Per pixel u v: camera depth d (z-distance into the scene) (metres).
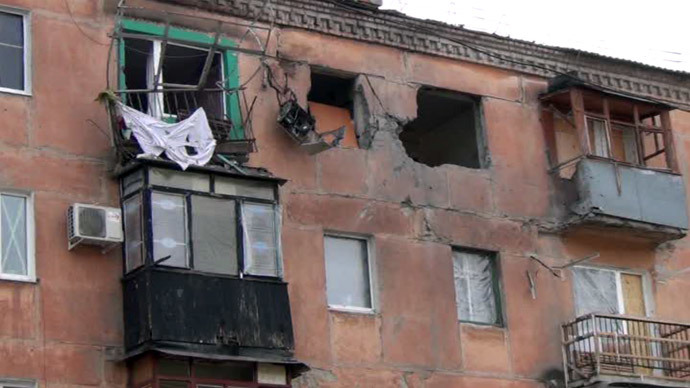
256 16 40.47
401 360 39.47
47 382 34.28
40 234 35.34
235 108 39.12
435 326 40.34
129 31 38.22
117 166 36.62
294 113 39.56
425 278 40.72
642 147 45.00
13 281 34.66
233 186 37.28
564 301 42.88
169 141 36.72
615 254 44.44
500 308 41.91
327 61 41.38
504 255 42.38
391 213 40.91
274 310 36.66
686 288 45.34
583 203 43.09
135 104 38.03
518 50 44.69
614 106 45.16
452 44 43.59
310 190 39.78
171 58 39.19
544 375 41.62
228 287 36.16
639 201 43.81
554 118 44.91
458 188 42.28
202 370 35.47
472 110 44.28
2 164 35.50
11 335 34.22
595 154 44.94
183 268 35.72
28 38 36.84
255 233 37.16
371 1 43.62
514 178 43.38
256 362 36.06
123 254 36.09
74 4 37.69
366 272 40.25
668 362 42.50
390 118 41.97
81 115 36.84
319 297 38.81
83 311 35.22
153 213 35.78
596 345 41.00
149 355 34.78
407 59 42.81
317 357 38.22
